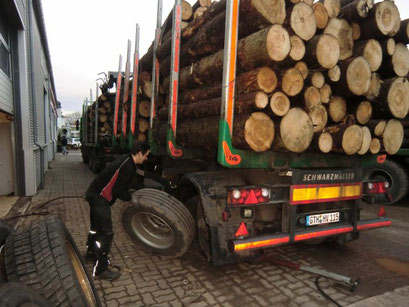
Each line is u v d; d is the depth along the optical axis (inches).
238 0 109.7
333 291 110.0
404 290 111.9
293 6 110.1
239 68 120.7
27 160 268.1
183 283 113.5
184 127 157.9
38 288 64.7
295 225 118.9
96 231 124.3
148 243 133.7
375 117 145.9
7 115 258.4
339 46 128.0
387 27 130.0
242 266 129.6
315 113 121.6
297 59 111.5
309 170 119.8
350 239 142.6
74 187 327.9
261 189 111.4
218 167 153.1
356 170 131.6
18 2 235.0
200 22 154.2
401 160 256.2
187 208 139.1
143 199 126.5
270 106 106.6
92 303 80.7
